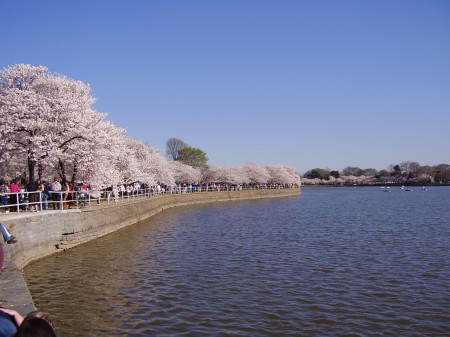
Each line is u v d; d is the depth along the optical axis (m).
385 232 31.77
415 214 47.78
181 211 55.59
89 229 27.44
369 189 163.62
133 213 39.19
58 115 29.92
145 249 24.55
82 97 32.84
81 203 31.42
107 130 36.12
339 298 14.86
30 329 4.37
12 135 28.77
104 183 34.38
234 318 12.89
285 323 12.50
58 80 31.52
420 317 13.03
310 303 14.31
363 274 18.27
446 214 47.34
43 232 21.36
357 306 14.01
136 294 15.34
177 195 67.69
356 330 11.99
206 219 43.88
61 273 18.34
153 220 42.69
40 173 29.31
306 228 35.06
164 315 13.12
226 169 107.88
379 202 74.38
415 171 196.12
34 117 29.09
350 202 75.69
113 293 15.43
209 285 16.58
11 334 4.81
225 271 18.97
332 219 42.97
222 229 34.72
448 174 183.50
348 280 17.27
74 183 32.53
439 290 15.82
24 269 18.56
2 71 30.45
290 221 41.28
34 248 20.27
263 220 42.56
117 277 17.80
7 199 26.22
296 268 19.48
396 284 16.66
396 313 13.37
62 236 23.69
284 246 25.58
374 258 21.61
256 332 11.83
